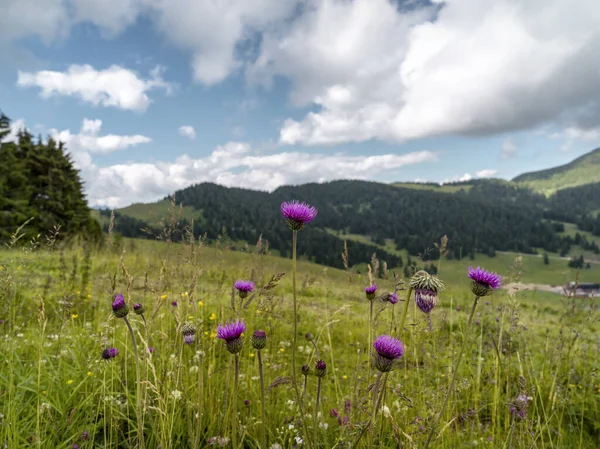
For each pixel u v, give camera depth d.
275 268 5.75
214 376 3.43
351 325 6.20
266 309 2.79
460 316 5.47
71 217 38.00
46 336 3.86
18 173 34.22
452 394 3.20
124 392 2.99
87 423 2.76
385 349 1.80
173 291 3.96
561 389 3.65
